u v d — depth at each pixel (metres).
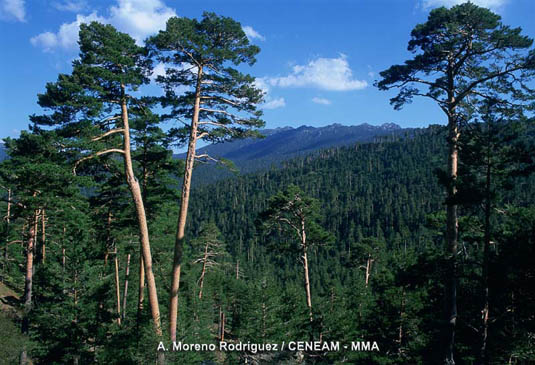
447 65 15.38
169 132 15.65
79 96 13.06
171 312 14.30
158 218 22.77
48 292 18.33
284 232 26.81
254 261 96.25
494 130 11.94
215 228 41.88
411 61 15.24
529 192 76.06
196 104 15.16
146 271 14.67
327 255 92.69
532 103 13.97
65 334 17.45
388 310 21.34
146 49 14.72
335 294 26.08
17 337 17.00
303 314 22.25
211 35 15.14
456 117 14.97
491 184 12.43
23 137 17.23
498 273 13.39
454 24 13.59
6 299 28.92
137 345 14.97
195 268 45.06
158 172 19.19
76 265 18.52
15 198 22.00
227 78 15.06
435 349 16.98
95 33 14.14
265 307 19.52
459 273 12.94
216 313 43.91
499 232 13.67
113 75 13.51
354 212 129.00
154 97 15.40
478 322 14.42
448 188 12.91
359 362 19.94
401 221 110.56
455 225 13.96
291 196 25.48
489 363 14.55
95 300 18.58
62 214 20.12
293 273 82.56
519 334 14.37
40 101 13.64
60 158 15.02
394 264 25.44
